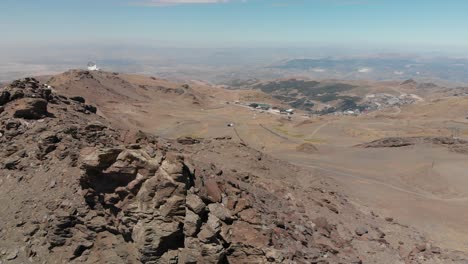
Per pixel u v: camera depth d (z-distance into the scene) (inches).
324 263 943.0
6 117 1250.0
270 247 868.0
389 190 2064.5
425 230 1533.0
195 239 826.2
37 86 1504.7
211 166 1227.9
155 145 1152.8
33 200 952.3
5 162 1077.1
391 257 1167.0
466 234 1513.3
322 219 1224.2
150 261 810.8
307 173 1923.0
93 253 853.8
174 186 853.2
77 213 898.7
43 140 1103.0
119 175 884.6
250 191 1210.0
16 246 863.1
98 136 1179.9
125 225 853.2
